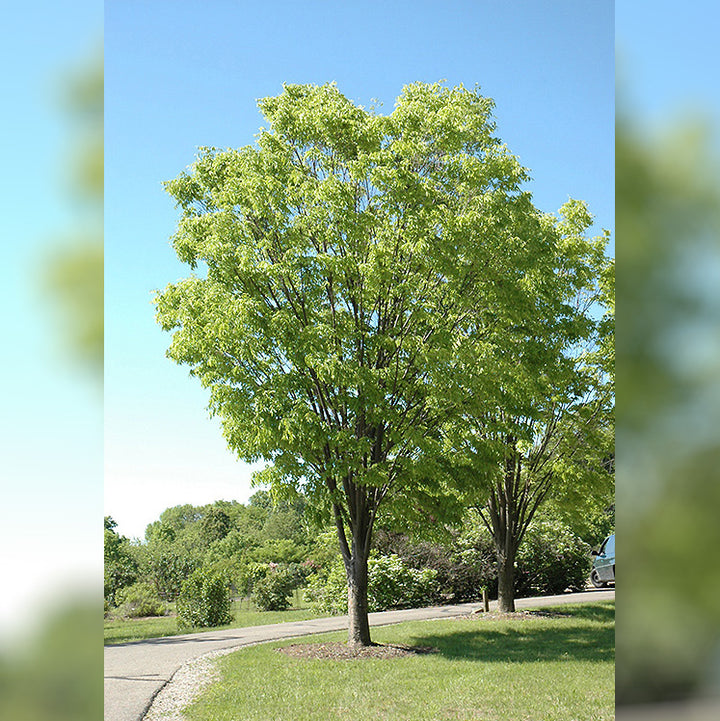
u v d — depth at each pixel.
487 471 12.19
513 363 13.08
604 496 15.41
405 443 11.55
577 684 8.84
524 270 12.41
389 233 11.23
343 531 12.16
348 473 11.09
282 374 10.99
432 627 14.05
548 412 15.16
